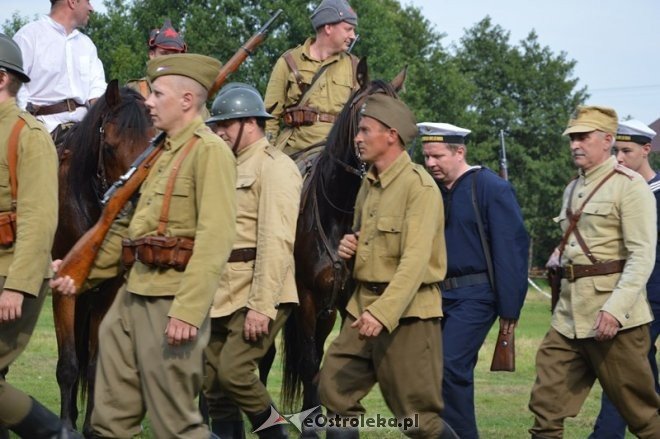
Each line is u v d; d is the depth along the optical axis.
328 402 7.02
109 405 6.25
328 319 9.56
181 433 6.16
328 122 10.38
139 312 6.19
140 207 6.27
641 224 7.79
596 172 8.07
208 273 6.02
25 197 6.52
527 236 8.45
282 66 10.56
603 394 8.96
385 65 43.97
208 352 8.20
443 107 65.94
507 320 8.35
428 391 6.89
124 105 8.41
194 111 6.31
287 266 7.88
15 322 6.63
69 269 6.75
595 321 7.88
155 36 11.05
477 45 80.69
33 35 10.01
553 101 79.19
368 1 44.16
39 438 6.68
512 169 76.62
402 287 6.62
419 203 6.79
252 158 8.10
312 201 9.30
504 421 11.00
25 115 6.68
